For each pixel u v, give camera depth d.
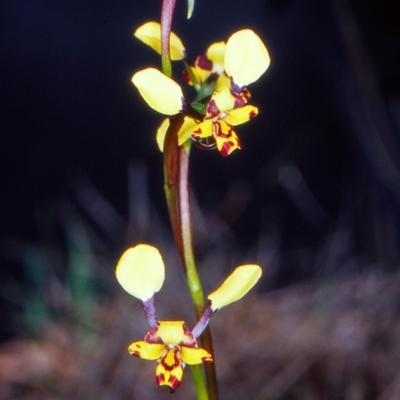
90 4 0.74
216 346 0.50
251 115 0.30
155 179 0.68
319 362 0.49
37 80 0.72
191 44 0.70
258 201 0.64
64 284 0.57
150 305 0.30
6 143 0.69
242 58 0.30
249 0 0.69
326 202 0.62
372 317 0.52
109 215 0.63
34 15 0.74
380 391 0.47
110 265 0.57
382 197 0.55
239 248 0.61
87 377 0.50
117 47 0.74
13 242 0.62
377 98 0.51
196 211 0.59
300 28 0.56
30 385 0.50
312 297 0.55
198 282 0.31
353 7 0.49
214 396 0.31
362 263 0.58
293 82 0.64
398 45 0.49
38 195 0.66
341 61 0.53
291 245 0.62
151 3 0.74
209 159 0.66
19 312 0.56
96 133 0.70
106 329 0.52
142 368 0.50
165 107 0.30
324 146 0.63
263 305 0.54
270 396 0.47
